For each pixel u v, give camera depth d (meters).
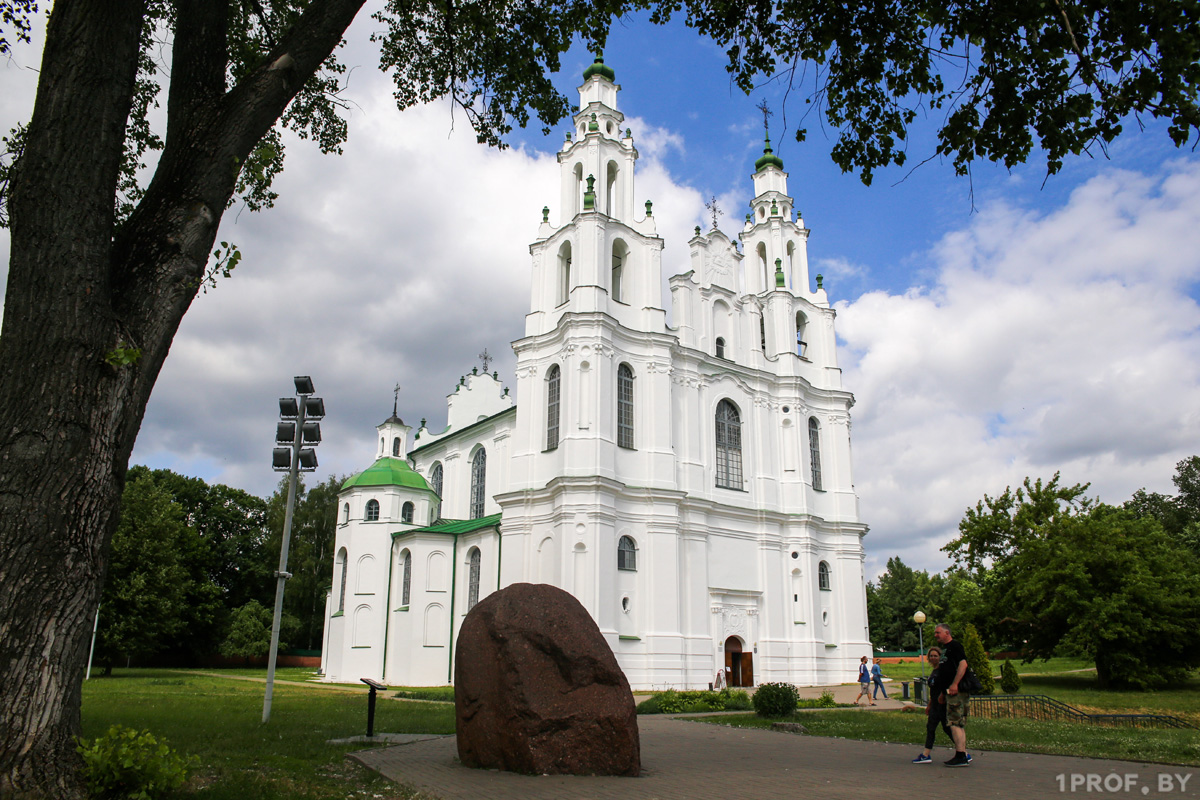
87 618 8.88
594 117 49.25
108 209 9.75
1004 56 13.64
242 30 17.70
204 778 10.77
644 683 39.00
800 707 28.72
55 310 9.14
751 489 48.22
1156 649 38.06
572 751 11.85
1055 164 13.45
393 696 33.38
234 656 68.94
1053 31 12.86
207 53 11.51
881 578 118.06
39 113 9.68
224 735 16.39
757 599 46.03
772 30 16.06
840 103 15.56
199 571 64.81
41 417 8.85
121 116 10.02
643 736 18.14
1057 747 15.38
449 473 59.28
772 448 50.31
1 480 8.62
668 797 9.87
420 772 11.93
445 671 46.19
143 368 9.74
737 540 46.50
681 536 43.34
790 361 52.38
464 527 49.41
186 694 31.34
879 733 18.56
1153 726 23.61
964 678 12.81
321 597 74.19
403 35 18.98
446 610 47.25
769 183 59.69
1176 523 74.81
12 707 8.18
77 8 9.85
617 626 39.25
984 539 43.19
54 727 8.39
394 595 49.19
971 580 84.31
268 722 19.41
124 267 10.06
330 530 76.00
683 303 48.53
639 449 43.09
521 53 18.31
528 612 12.85
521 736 11.91
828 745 16.09
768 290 56.19
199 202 10.55
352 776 11.80
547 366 44.41
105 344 9.37
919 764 12.84
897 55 14.70
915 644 106.75
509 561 42.06
